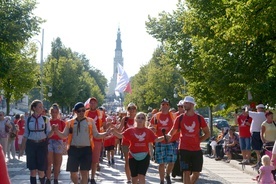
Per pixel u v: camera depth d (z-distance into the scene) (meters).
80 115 9.91
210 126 34.84
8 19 26.45
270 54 18.11
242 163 17.12
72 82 70.75
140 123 9.82
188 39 28.36
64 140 11.97
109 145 17.84
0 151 3.00
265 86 19.52
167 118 12.03
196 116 9.86
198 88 27.36
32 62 42.69
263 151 13.77
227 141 20.09
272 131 13.55
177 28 32.19
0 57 26.06
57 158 11.94
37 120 10.61
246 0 13.79
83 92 90.81
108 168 16.67
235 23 14.21
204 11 21.64
